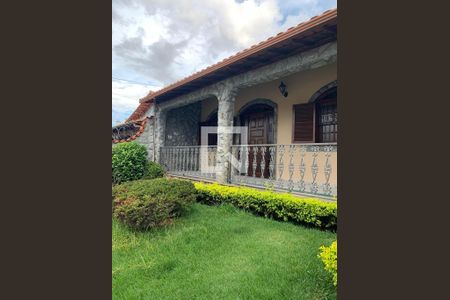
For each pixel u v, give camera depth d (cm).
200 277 358
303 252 404
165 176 977
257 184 669
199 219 580
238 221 561
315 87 710
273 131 818
